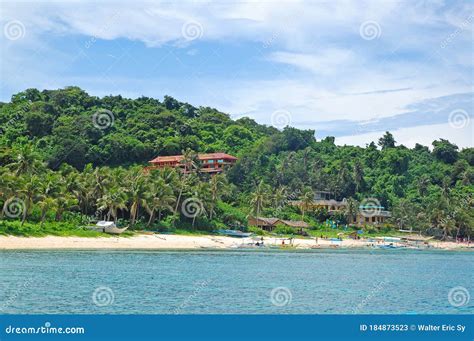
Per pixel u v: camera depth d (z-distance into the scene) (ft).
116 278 201.77
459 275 259.19
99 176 391.45
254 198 497.05
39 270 215.10
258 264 282.36
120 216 413.59
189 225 435.12
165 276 214.28
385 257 389.19
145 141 648.79
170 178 437.58
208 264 270.87
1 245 288.51
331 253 411.13
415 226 593.83
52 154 550.77
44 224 334.44
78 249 317.22
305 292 184.34
